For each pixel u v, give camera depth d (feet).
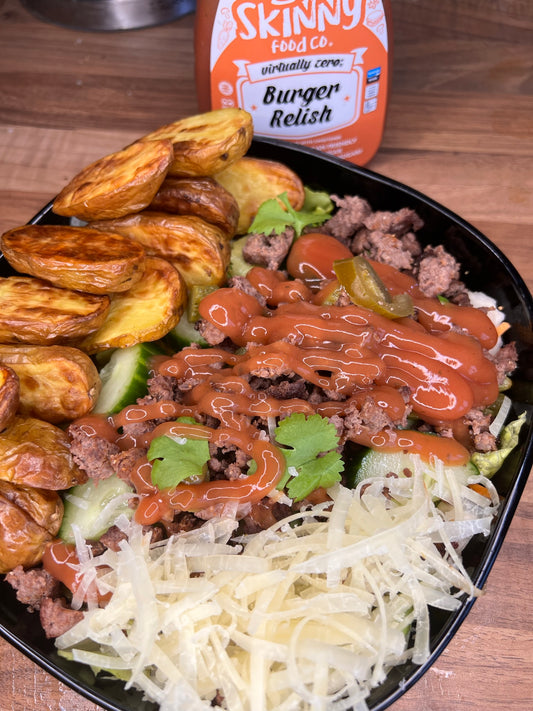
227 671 0.79
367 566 0.84
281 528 0.86
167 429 0.87
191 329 1.01
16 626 0.85
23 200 1.20
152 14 1.38
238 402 0.89
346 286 0.94
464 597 0.84
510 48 1.33
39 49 1.35
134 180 0.92
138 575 0.82
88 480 0.90
